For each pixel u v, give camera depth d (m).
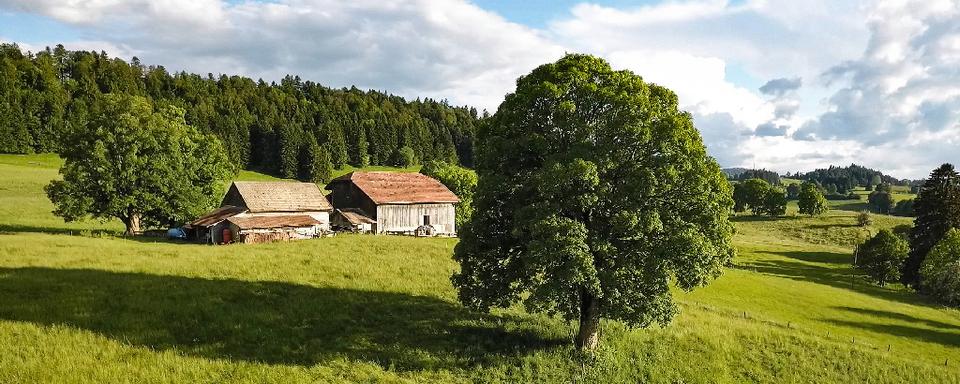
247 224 51.91
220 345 21.91
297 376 20.05
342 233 57.56
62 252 34.62
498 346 26.02
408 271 37.88
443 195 67.62
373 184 65.56
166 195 53.44
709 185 23.86
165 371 19.02
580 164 21.17
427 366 23.05
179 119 58.03
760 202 165.25
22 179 97.88
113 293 26.11
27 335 20.23
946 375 30.36
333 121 187.12
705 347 29.31
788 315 43.75
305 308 27.11
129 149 51.09
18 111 136.50
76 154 51.22
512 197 24.91
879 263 81.88
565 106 22.67
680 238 21.98
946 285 64.88
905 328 44.78
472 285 26.55
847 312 48.28
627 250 23.19
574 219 23.56
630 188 22.39
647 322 23.34
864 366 29.70
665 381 25.36
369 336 25.06
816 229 135.75
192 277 30.41
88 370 18.27
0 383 16.84
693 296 45.50
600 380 24.25
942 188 75.06
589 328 25.83
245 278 31.31
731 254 25.77
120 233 53.84
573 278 21.22
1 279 26.50
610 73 24.06
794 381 27.22
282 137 151.62
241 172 148.25
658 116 23.56
